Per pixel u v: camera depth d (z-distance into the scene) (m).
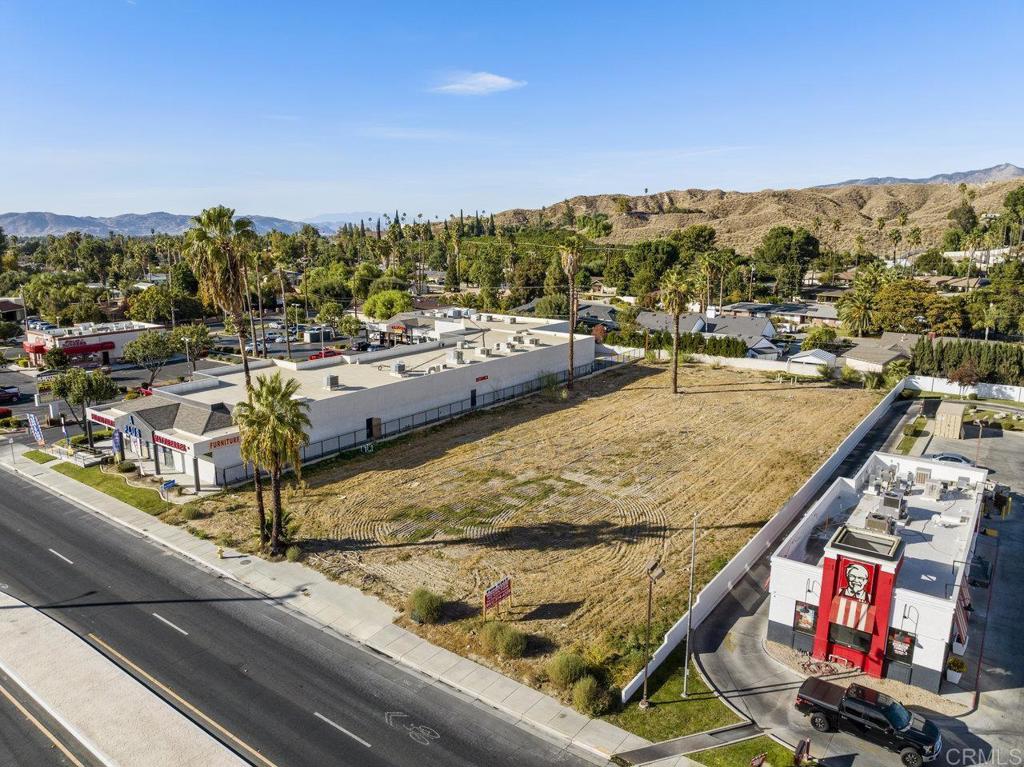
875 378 73.31
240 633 28.86
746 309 123.75
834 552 26.33
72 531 38.84
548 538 38.09
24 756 21.73
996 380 74.25
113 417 48.56
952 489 36.19
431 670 26.39
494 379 69.44
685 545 37.28
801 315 119.25
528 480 47.00
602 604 31.12
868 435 58.09
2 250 199.50
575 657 25.80
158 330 89.06
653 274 147.38
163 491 44.00
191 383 55.59
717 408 66.44
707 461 51.09
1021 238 164.38
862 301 101.50
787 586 27.73
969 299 104.25
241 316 45.44
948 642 25.25
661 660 26.91
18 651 27.42
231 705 24.27
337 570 34.16
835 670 26.50
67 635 28.55
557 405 68.25
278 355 92.19
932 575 27.41
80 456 50.75
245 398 52.91
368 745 22.34
